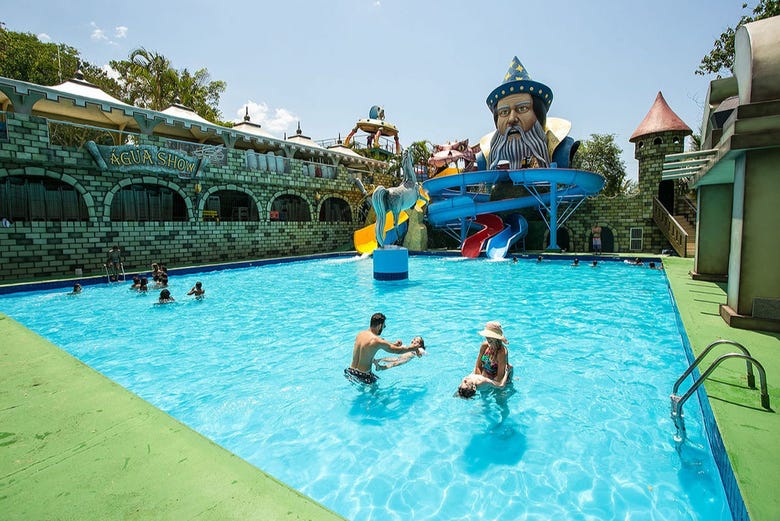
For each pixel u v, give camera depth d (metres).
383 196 14.55
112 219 17.62
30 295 12.17
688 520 2.76
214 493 2.17
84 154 15.88
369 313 9.28
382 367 5.25
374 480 3.29
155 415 3.13
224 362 6.11
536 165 25.70
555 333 7.41
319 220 26.23
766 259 5.51
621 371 5.47
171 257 18.69
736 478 2.43
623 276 14.90
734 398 3.46
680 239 19.36
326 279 15.12
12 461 2.49
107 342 7.23
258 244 22.39
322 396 4.84
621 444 3.69
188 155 18.80
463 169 31.94
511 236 22.61
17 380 3.89
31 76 23.83
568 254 20.58
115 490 2.19
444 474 3.34
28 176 15.09
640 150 23.80
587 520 2.78
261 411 4.50
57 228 15.33
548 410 4.37
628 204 23.92
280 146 24.77
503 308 9.64
